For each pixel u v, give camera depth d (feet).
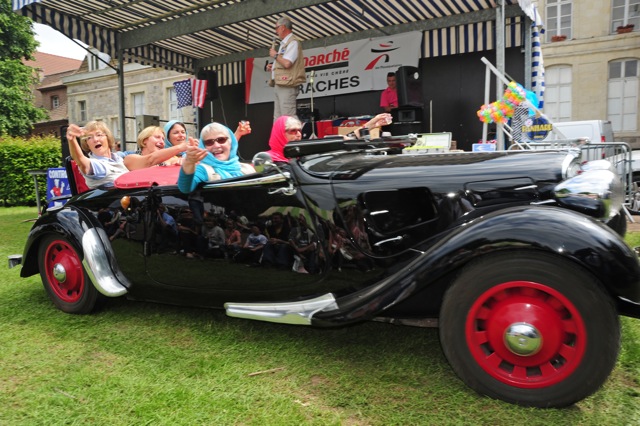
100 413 6.68
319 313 7.55
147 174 10.00
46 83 106.01
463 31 27.68
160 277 9.71
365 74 30.22
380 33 29.63
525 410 6.29
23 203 48.49
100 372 7.97
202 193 9.00
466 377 6.69
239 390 7.21
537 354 6.29
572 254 5.87
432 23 28.07
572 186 7.04
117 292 10.11
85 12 26.53
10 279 14.67
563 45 53.26
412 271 6.79
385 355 8.34
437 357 8.20
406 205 7.82
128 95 71.87
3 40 73.56
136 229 9.87
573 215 6.29
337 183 7.97
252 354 8.55
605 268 5.74
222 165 9.89
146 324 10.31
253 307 8.34
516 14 25.20
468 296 6.53
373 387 7.21
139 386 7.39
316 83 31.94
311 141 8.17
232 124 36.52
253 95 34.71
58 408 6.85
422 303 7.41
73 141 10.86
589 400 6.52
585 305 5.95
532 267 6.16
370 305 7.00
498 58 18.39
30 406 6.95
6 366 8.36
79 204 10.87
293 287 8.34
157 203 9.53
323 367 7.95
